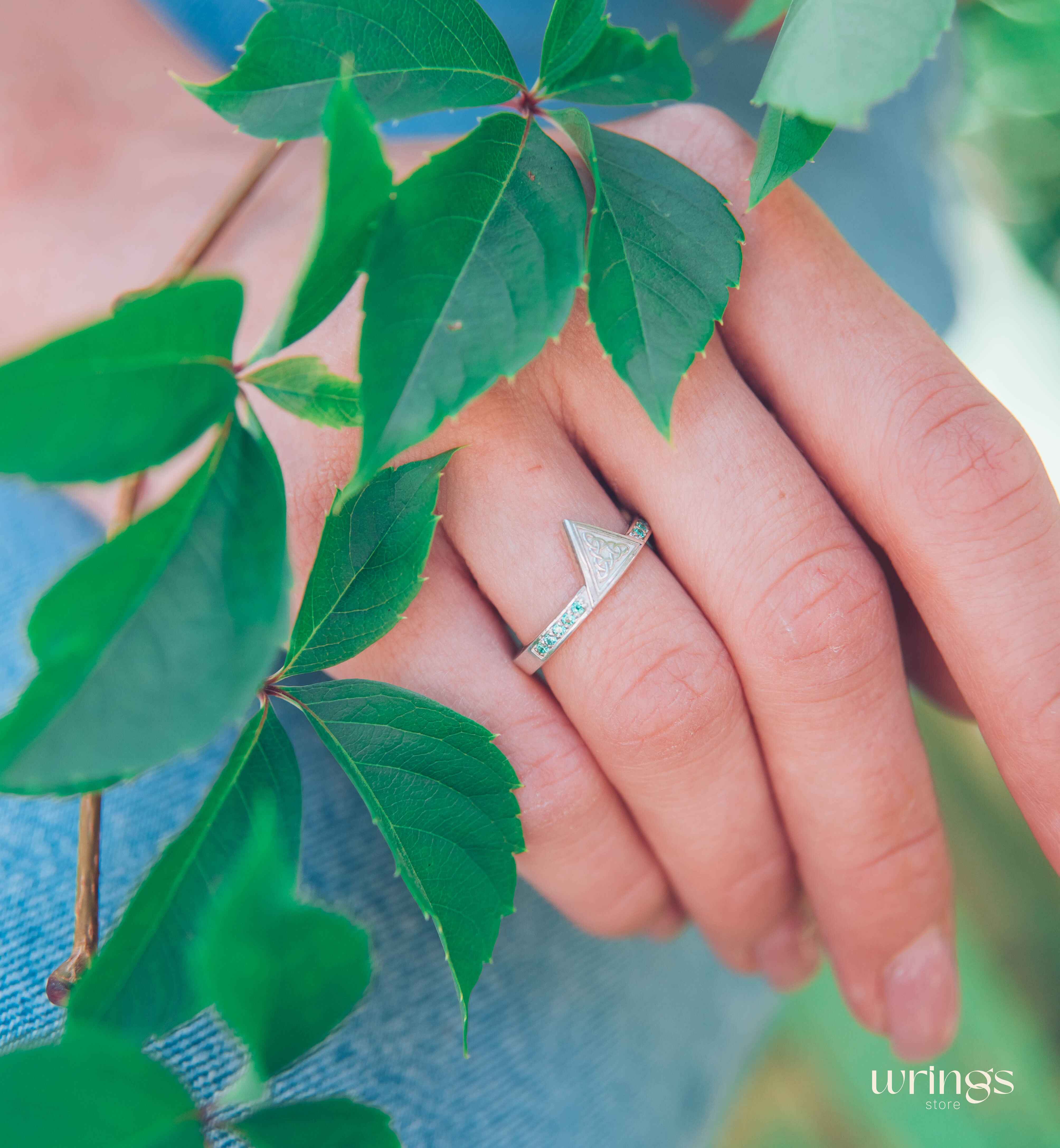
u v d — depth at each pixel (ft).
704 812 0.63
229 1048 0.58
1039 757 0.62
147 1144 0.41
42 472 0.40
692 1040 0.72
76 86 0.76
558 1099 0.65
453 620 0.62
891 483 0.61
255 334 0.67
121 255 0.74
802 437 0.63
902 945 0.66
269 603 0.42
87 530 0.69
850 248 0.63
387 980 0.63
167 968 0.48
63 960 0.58
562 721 0.62
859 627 0.61
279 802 0.51
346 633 0.53
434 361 0.48
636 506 0.62
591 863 0.64
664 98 0.53
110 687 0.38
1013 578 0.61
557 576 0.61
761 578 0.61
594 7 0.51
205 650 0.40
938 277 0.98
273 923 0.35
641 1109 0.68
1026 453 0.61
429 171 0.49
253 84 0.49
